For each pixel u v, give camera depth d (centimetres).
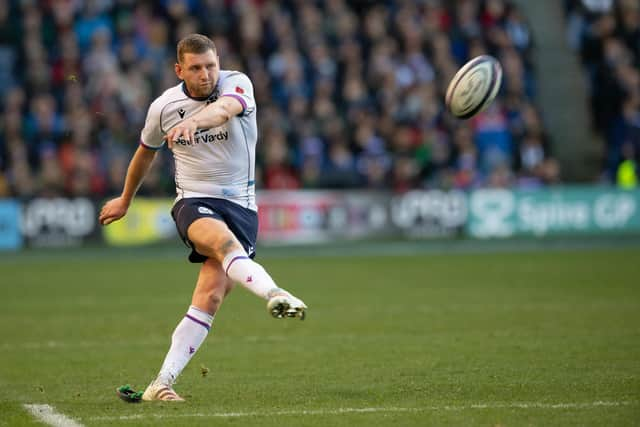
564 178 9538
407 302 4550
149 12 8600
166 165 7606
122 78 8038
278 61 8456
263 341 3500
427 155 8150
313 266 6328
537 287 5062
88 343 3497
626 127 8550
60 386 2708
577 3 10119
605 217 8156
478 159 8338
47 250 7312
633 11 9444
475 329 3684
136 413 2288
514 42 9412
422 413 2250
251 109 2398
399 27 8950
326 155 8075
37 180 7519
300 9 8900
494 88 2528
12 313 4306
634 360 2967
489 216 8038
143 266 6353
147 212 7456
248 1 8750
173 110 2412
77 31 8462
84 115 7719
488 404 2347
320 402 2409
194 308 2452
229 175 2456
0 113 8019
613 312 4106
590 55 9612
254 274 2250
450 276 5653
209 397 2503
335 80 8550
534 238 8050
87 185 7406
